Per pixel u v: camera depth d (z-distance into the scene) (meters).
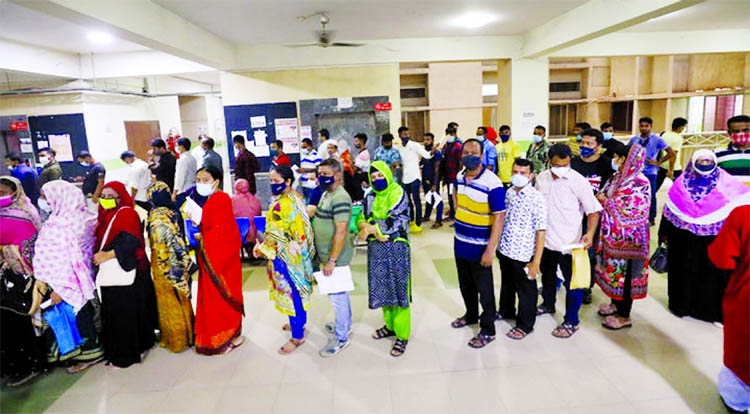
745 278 2.15
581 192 2.93
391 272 2.92
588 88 10.62
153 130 9.81
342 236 2.89
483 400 2.50
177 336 3.15
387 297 2.94
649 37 7.62
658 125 10.02
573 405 2.43
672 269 3.37
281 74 7.43
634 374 2.67
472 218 2.96
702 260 3.17
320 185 2.98
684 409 2.35
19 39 6.27
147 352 3.18
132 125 9.02
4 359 2.78
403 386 2.66
